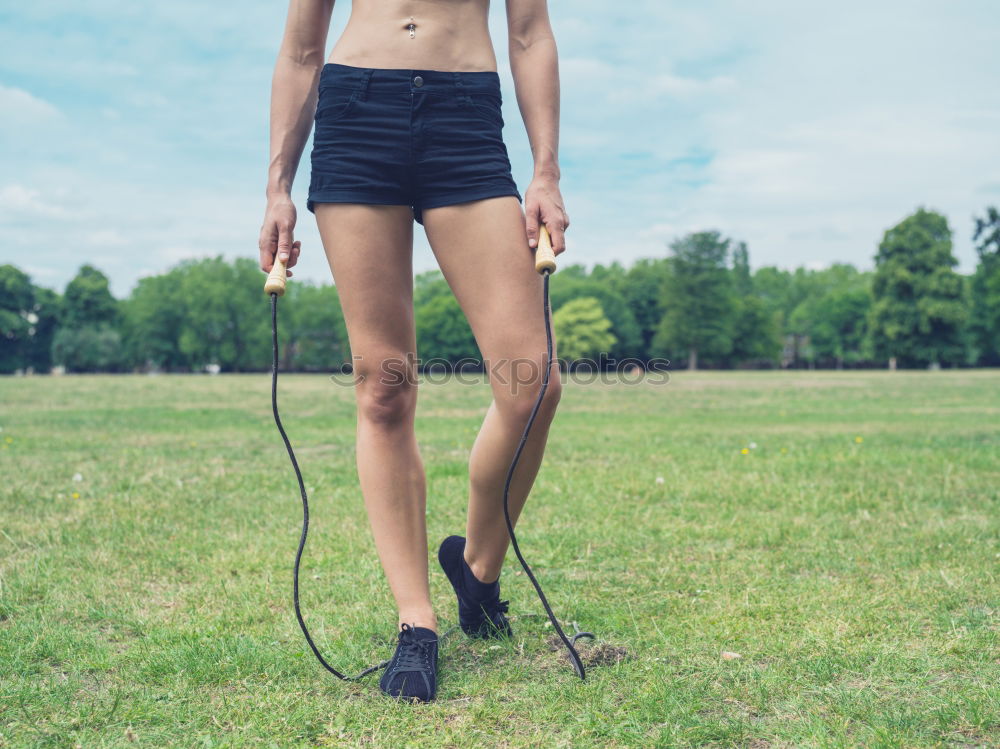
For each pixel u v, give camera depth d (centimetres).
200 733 157
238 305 7244
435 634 186
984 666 184
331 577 267
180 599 245
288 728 159
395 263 185
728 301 7294
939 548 295
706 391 1898
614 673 184
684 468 507
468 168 178
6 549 305
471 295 182
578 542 315
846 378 3164
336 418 1004
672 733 153
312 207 188
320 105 185
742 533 325
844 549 298
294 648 203
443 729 158
